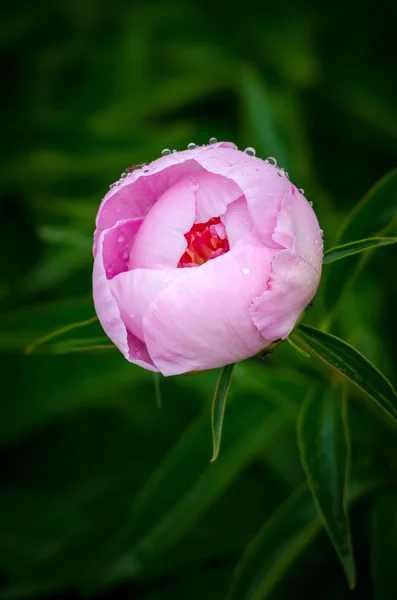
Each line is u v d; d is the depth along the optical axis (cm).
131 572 64
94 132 79
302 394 65
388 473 65
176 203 57
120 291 56
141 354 57
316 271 56
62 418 76
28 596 71
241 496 71
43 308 66
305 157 69
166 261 57
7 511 74
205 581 71
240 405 66
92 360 73
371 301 72
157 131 78
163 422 75
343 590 70
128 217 59
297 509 63
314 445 60
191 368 56
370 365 57
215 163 56
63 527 73
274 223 56
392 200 60
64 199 76
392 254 74
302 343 58
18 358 73
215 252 58
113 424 76
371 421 65
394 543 64
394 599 63
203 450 64
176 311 55
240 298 55
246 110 69
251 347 56
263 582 62
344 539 59
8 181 79
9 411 73
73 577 71
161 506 63
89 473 75
